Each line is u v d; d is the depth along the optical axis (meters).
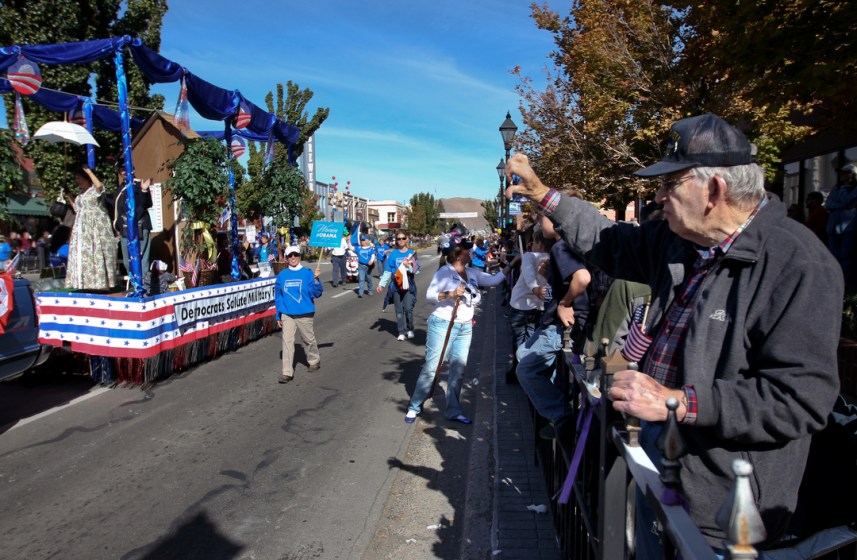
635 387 1.42
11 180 8.94
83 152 15.27
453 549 3.54
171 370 7.30
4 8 14.01
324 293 17.17
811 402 1.28
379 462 4.81
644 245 2.02
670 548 1.41
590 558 2.36
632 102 9.47
